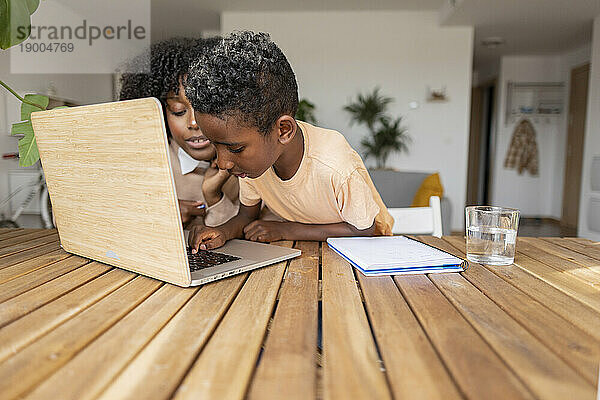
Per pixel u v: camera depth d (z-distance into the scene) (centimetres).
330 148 107
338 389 40
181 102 145
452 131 532
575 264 88
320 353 58
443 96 523
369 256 83
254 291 68
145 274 74
